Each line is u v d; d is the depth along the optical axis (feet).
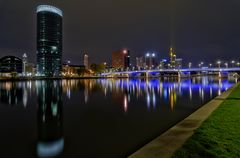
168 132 40.34
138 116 82.38
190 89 212.23
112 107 109.09
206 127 42.96
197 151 31.40
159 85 297.74
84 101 137.69
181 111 90.99
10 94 191.83
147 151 31.58
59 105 121.80
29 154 45.93
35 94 191.01
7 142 54.34
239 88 145.59
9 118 86.12
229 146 33.01
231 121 47.32
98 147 48.37
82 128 66.08
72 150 47.16
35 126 71.51
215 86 250.37
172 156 29.86
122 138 54.24
